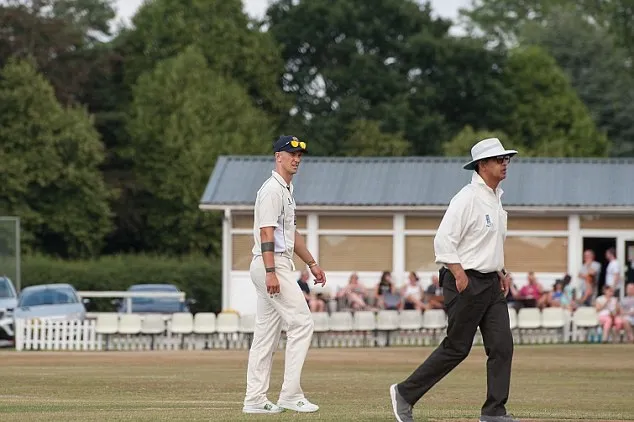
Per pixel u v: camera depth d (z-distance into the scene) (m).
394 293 86.69
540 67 185.88
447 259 26.52
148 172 161.50
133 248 166.00
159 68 162.75
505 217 27.14
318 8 180.50
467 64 181.12
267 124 165.50
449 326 26.97
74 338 80.69
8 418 29.53
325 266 92.06
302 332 31.03
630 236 89.62
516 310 84.06
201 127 158.00
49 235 153.38
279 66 176.75
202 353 73.25
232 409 32.53
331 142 171.00
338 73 176.12
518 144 179.50
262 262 30.98
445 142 170.00
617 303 80.12
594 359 63.25
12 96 146.50
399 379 49.19
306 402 31.23
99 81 174.12
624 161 94.75
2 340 87.56
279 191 30.62
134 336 80.56
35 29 165.38
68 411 31.94
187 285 123.50
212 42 170.50
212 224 159.12
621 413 32.91
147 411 31.62
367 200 91.25
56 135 149.00
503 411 26.81
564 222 90.00
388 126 172.12
